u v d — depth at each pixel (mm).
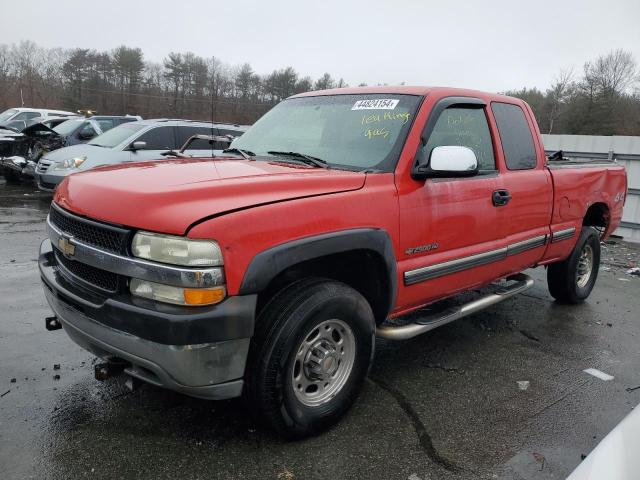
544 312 5492
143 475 2590
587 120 55031
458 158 3248
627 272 7562
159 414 3119
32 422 2977
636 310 5734
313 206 2762
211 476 2605
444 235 3570
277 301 2736
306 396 2934
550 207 4680
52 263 3201
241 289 2453
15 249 6898
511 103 4457
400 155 3324
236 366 2566
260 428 3016
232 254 2424
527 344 4566
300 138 3844
